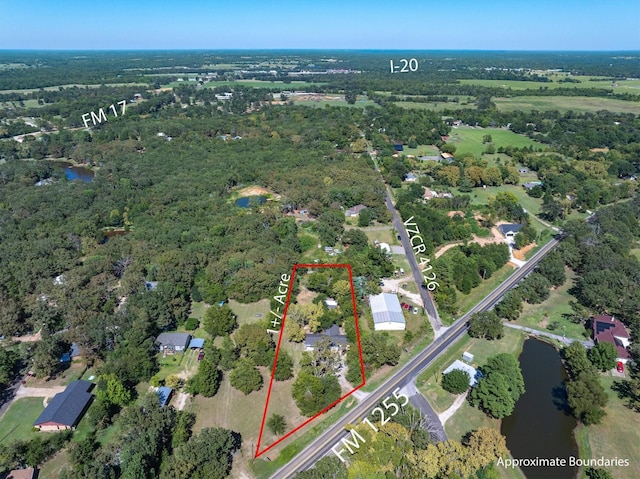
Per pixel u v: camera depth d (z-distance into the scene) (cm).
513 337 11700
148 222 17812
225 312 11431
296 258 14650
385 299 12544
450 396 9581
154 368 10175
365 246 16025
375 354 10225
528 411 9331
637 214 18938
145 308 11319
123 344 10569
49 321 11350
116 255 14700
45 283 12988
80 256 15350
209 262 14462
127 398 9062
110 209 18962
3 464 7562
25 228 17038
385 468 7400
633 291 12538
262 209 19325
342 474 7294
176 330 11612
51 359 9862
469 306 12988
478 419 9006
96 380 9788
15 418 8825
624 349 10594
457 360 10681
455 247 16325
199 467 7450
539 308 12988
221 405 9244
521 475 7850
